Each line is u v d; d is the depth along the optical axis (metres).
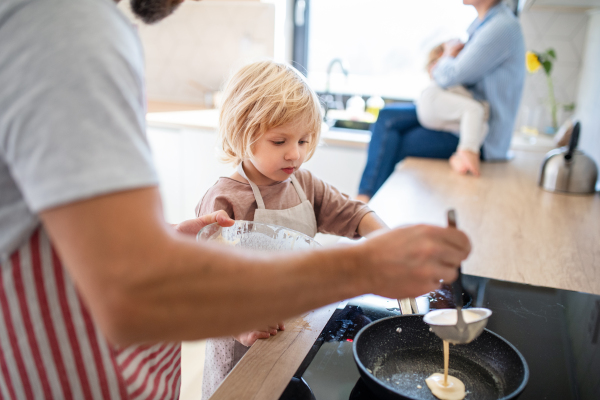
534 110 2.80
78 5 0.41
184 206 2.76
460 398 0.62
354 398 0.61
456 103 2.06
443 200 1.58
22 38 0.39
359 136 2.56
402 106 2.35
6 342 0.55
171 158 2.70
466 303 0.88
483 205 1.54
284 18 3.06
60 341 0.55
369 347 0.68
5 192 0.46
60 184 0.37
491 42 1.97
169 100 3.34
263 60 1.08
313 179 1.18
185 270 0.40
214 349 1.00
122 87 0.41
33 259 0.52
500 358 0.66
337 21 3.04
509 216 1.44
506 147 2.26
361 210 1.13
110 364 0.57
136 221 0.39
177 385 0.72
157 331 0.40
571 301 0.90
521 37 2.05
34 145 0.38
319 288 0.45
